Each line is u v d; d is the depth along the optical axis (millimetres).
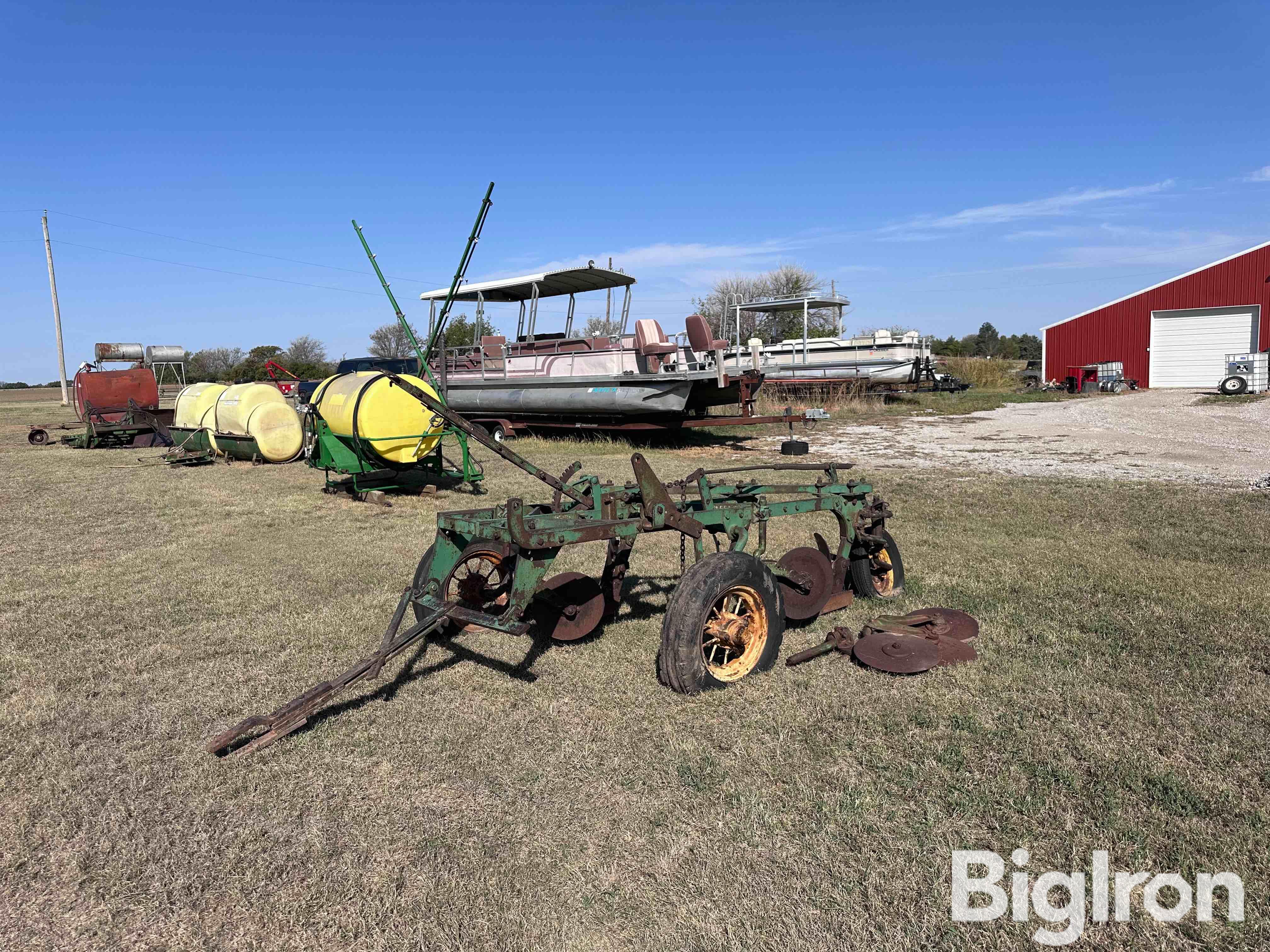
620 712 3664
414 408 10148
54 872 2637
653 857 2637
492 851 2691
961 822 2777
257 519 8641
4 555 7035
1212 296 28250
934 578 5680
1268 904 2346
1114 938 2246
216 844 2760
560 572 5957
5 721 3715
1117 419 17859
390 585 5895
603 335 15758
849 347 25109
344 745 3428
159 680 4164
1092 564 5965
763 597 4004
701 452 13961
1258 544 6465
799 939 2268
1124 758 3150
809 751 3281
